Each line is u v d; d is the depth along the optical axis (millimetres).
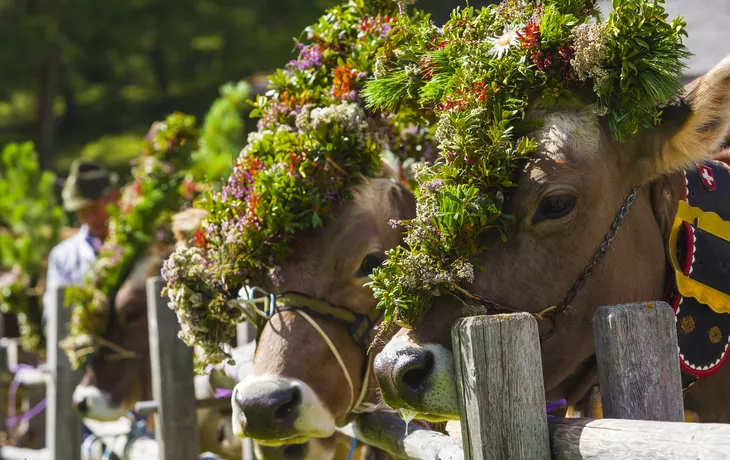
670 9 13570
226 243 5809
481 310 4297
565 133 4477
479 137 4465
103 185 11258
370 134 6008
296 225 5734
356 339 5734
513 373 3713
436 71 4902
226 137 10234
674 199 5004
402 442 5520
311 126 5945
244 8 37312
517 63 4547
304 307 5684
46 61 37094
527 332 3742
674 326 3859
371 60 6039
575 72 4535
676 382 3834
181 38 36781
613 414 3807
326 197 5824
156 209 9062
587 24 4531
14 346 13336
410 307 4266
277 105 6219
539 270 4414
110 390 8992
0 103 43031
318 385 5535
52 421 9359
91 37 38500
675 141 4562
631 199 4641
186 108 40719
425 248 4359
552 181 4387
